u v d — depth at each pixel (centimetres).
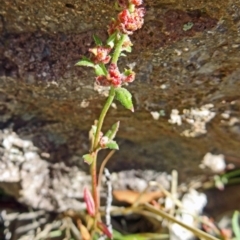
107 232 22
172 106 21
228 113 22
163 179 27
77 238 26
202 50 18
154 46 18
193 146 25
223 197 28
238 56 19
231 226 27
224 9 17
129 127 23
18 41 19
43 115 23
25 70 19
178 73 19
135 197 26
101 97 21
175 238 26
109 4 17
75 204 26
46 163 25
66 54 19
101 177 25
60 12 18
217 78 20
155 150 25
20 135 23
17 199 26
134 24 15
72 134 24
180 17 18
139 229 27
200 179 27
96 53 15
